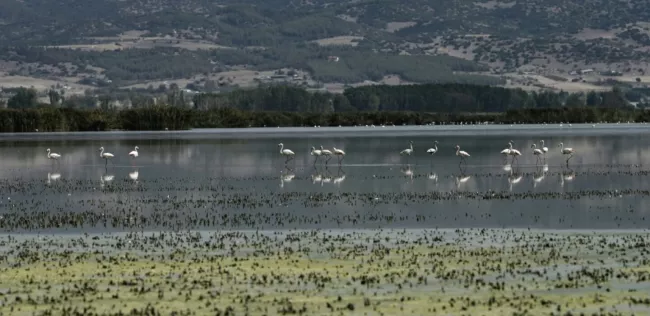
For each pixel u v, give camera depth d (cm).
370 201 5362
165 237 4209
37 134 14475
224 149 10175
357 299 3075
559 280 3294
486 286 3222
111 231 4400
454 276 3359
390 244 3975
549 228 4366
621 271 3406
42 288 3256
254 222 4628
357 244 3981
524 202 5250
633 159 8231
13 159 8894
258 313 2938
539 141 11112
